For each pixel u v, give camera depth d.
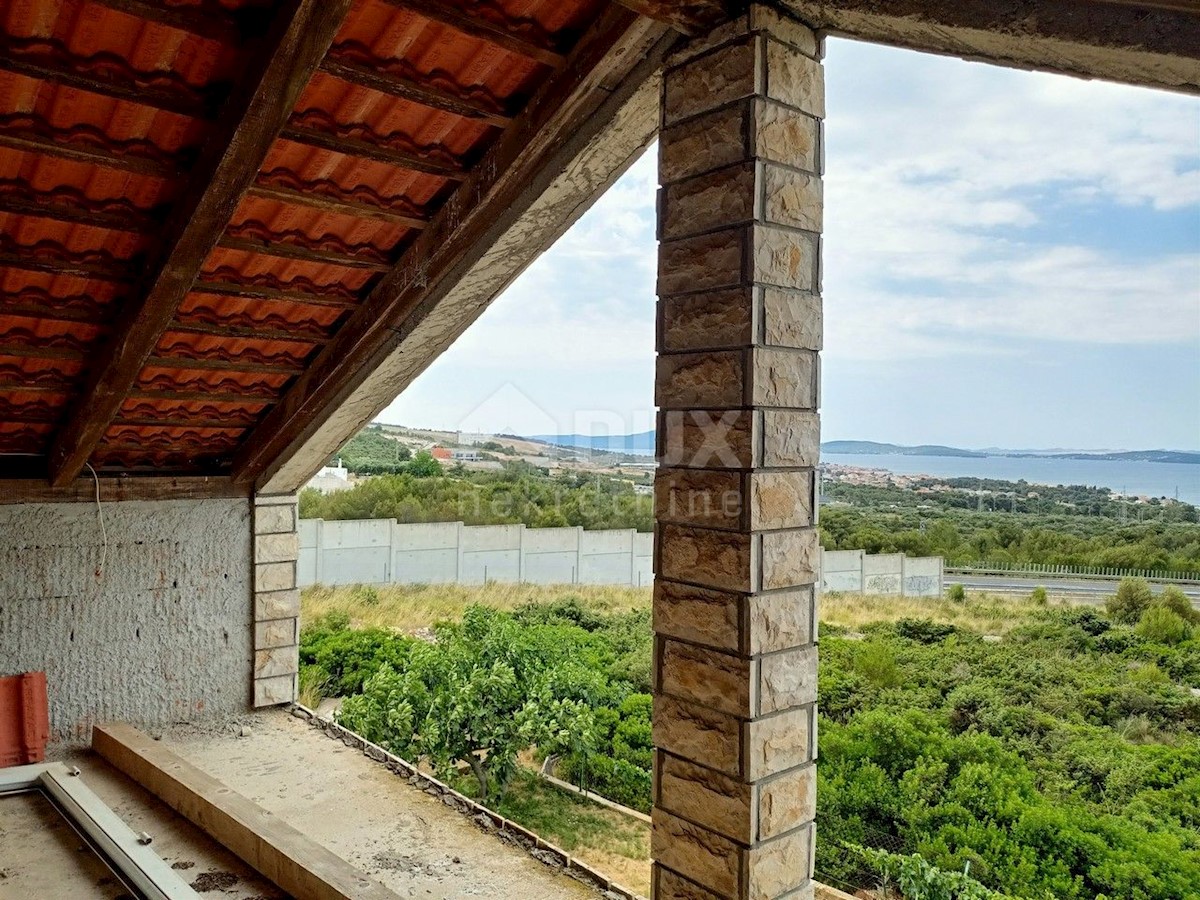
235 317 3.27
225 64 2.14
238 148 2.21
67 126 2.29
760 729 1.88
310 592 7.92
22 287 2.86
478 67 2.38
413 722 4.46
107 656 4.27
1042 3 1.64
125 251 2.77
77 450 3.67
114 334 3.03
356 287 3.28
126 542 4.32
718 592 1.94
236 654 4.74
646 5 1.90
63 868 2.20
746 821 1.87
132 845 2.24
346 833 3.41
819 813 2.95
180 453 4.39
